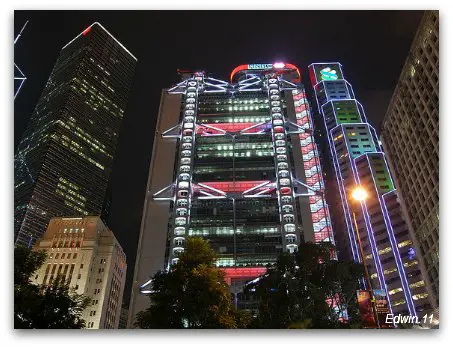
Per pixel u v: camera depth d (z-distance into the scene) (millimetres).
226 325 40969
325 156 193250
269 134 170750
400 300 126438
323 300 44906
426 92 102500
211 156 164000
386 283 132625
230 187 153625
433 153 101375
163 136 172500
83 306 42750
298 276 47938
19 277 38625
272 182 153625
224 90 189250
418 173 109750
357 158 170250
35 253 40531
